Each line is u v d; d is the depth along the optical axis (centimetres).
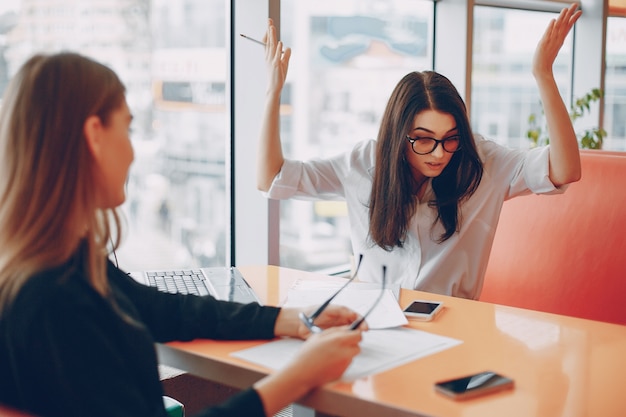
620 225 232
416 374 121
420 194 207
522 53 426
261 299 167
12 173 99
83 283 100
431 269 206
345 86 335
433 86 194
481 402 109
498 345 137
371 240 210
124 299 114
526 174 202
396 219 201
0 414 86
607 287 231
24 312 93
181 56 265
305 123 319
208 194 281
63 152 99
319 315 139
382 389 113
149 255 266
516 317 156
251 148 276
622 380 119
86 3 237
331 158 223
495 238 260
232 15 275
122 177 108
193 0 266
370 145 219
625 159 237
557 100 193
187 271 192
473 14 369
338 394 112
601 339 141
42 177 98
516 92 425
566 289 240
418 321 152
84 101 101
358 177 216
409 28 365
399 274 211
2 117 102
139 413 99
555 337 142
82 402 94
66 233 99
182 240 275
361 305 159
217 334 140
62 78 101
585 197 241
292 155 316
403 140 194
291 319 139
